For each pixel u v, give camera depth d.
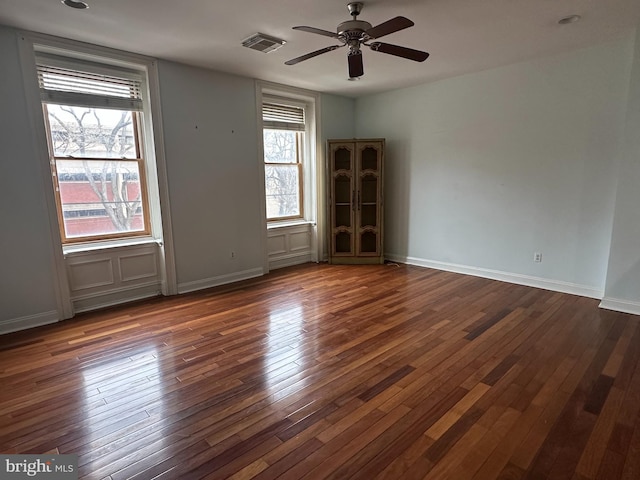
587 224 4.04
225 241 4.80
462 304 3.94
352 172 5.67
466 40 3.55
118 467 1.79
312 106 5.70
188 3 2.71
